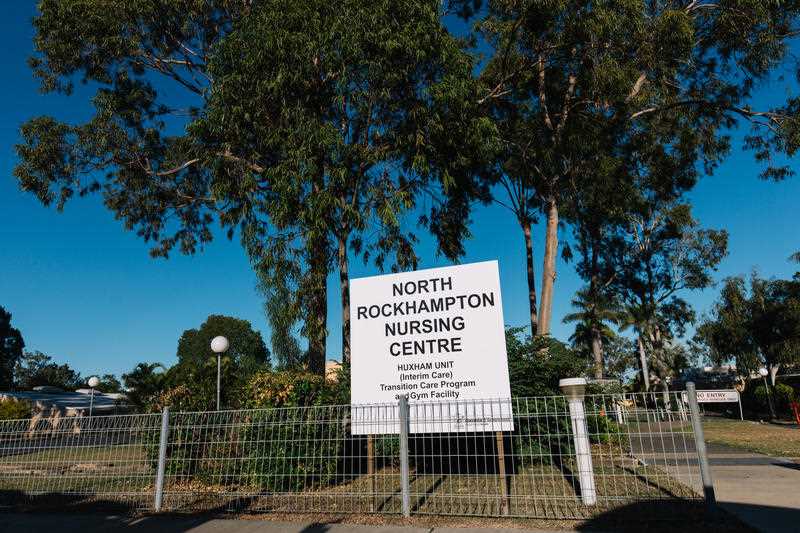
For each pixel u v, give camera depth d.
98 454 8.60
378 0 13.27
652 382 43.97
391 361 7.32
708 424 24.38
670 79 18.45
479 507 6.54
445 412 6.92
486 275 7.15
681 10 16.34
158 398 10.07
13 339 60.44
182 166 19.23
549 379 10.38
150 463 8.52
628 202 21.56
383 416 7.14
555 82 19.11
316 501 7.29
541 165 19.19
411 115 13.81
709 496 5.56
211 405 10.36
